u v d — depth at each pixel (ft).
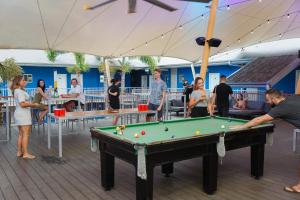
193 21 31.24
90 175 15.74
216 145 13.24
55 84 63.87
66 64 61.77
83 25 28.40
